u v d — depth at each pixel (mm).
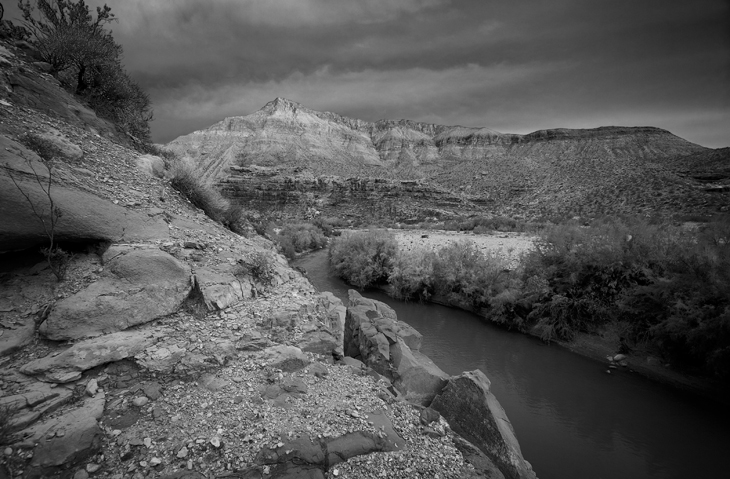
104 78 11719
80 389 4688
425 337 16016
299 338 7055
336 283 25234
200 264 7438
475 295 19047
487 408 6594
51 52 10398
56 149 7699
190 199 11055
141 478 3939
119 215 7281
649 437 9422
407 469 5016
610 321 14711
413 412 6461
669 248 14000
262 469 4309
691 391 11570
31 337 5039
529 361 13836
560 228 18594
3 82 8328
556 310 15773
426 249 26531
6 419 4027
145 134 13820
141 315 5832
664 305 12977
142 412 4684
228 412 4949
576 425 9914
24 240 5676
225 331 6293
